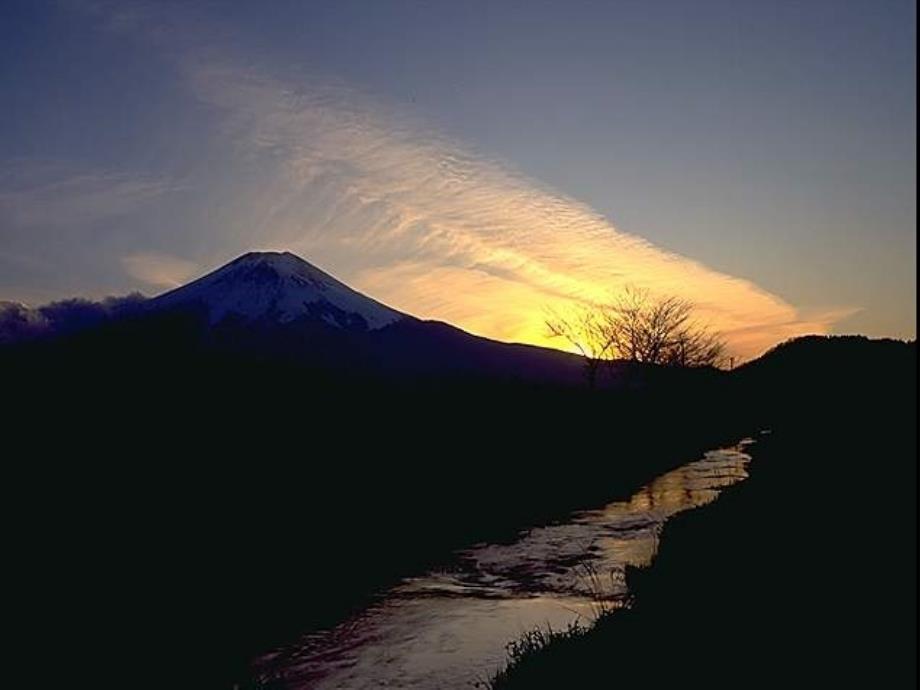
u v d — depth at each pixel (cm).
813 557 1071
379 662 1323
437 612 1644
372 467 3622
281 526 2508
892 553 1012
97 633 1491
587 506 3192
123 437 3466
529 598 1733
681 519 2030
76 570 1875
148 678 1277
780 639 803
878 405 2892
